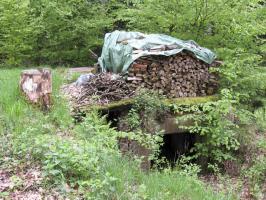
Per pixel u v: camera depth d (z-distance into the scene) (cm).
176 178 568
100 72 908
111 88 774
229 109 754
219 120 765
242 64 857
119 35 900
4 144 523
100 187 433
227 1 967
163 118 766
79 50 1423
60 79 896
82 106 720
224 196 595
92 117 669
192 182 590
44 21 1351
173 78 820
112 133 629
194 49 846
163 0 1009
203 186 601
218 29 1008
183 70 827
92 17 1400
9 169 469
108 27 1422
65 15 1341
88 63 1442
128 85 786
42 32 1366
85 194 429
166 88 815
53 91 789
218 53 942
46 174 450
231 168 768
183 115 782
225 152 800
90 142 561
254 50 972
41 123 629
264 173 734
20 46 1293
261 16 993
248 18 978
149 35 901
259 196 664
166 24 1026
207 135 786
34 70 737
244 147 797
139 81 794
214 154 787
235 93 822
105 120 700
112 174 484
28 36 1336
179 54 818
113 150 553
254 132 835
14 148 506
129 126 723
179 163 792
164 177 557
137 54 793
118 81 784
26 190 432
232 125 777
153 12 1023
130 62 790
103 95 761
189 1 982
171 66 813
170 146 913
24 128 593
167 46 817
